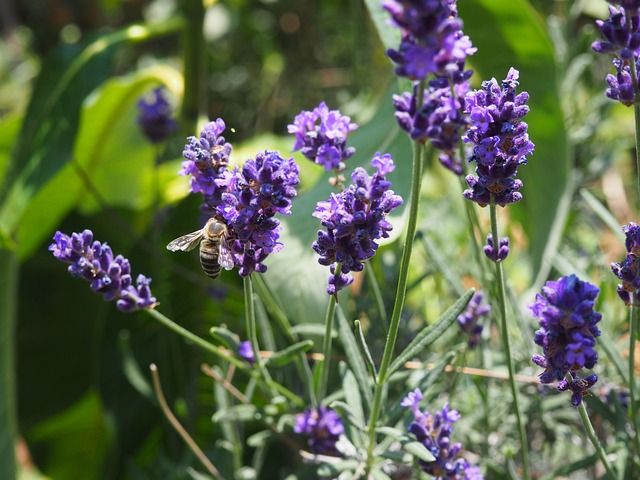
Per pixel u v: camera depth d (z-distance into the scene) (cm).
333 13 81
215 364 43
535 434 39
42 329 57
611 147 47
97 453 56
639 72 31
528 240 43
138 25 48
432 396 36
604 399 36
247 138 78
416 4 27
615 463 34
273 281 37
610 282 38
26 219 55
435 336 31
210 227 34
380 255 40
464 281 44
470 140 30
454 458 32
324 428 35
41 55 88
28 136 47
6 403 45
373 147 38
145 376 46
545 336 29
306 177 49
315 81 77
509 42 42
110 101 50
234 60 86
